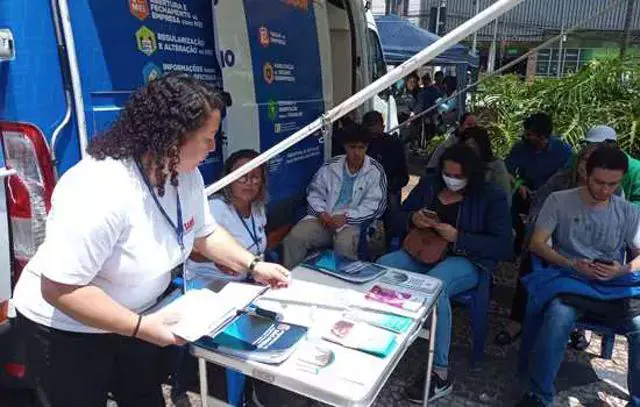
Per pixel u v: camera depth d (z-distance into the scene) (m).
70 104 1.96
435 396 2.76
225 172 2.63
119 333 1.39
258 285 1.92
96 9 2.03
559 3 21.30
